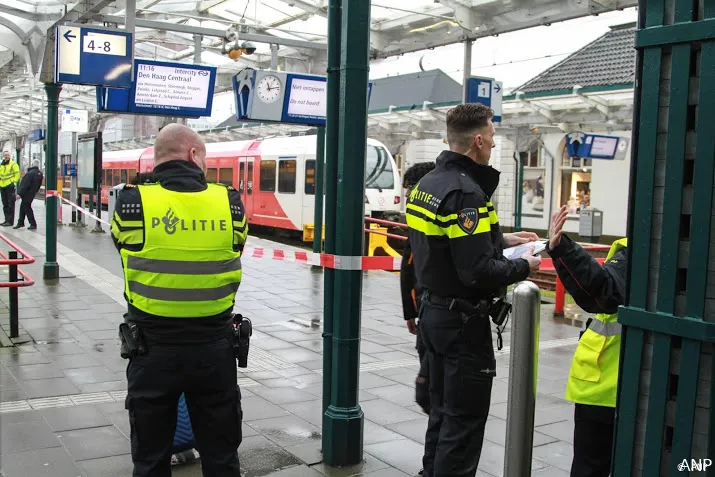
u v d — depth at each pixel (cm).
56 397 533
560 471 424
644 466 219
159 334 296
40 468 404
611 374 296
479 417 325
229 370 312
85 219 2066
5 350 669
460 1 1052
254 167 2161
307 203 1944
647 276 217
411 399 556
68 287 1014
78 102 2333
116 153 3131
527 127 1891
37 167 1814
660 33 208
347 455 420
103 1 984
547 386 602
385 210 1928
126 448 436
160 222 298
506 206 2745
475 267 302
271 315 881
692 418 206
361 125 406
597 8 931
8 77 2052
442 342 324
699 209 201
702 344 203
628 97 1497
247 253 970
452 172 323
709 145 198
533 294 246
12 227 1872
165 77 1082
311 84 1107
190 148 319
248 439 459
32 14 1321
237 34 1201
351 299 414
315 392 566
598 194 2406
